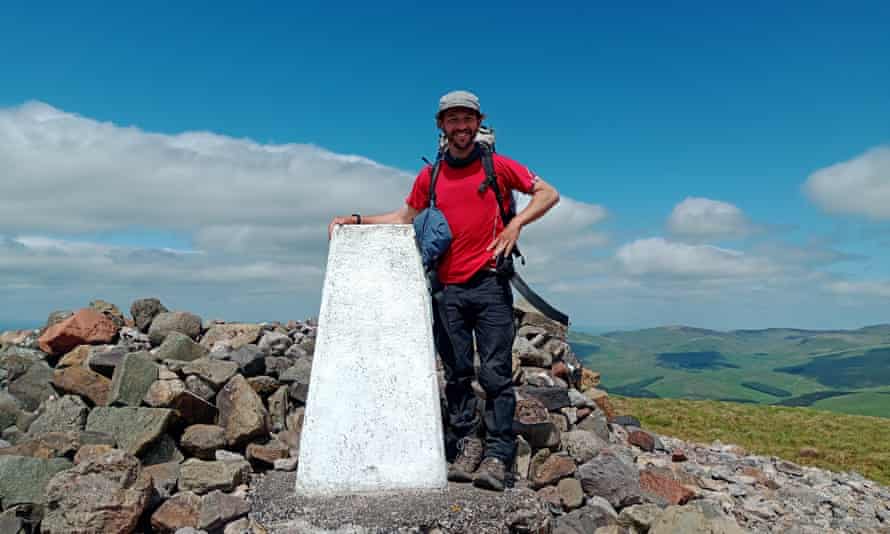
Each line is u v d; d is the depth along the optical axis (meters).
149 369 5.59
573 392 6.64
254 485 4.65
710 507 5.05
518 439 5.28
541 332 7.54
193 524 4.26
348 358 4.19
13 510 4.44
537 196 4.14
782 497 6.52
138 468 4.40
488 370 4.21
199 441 5.16
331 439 4.05
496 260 4.12
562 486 5.02
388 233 4.45
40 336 6.64
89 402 5.69
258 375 6.35
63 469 4.74
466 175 4.17
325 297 4.32
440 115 4.04
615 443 6.92
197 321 7.08
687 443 8.93
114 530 4.08
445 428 4.82
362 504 3.80
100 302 7.39
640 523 4.67
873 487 8.09
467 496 3.94
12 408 5.92
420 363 4.21
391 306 4.30
